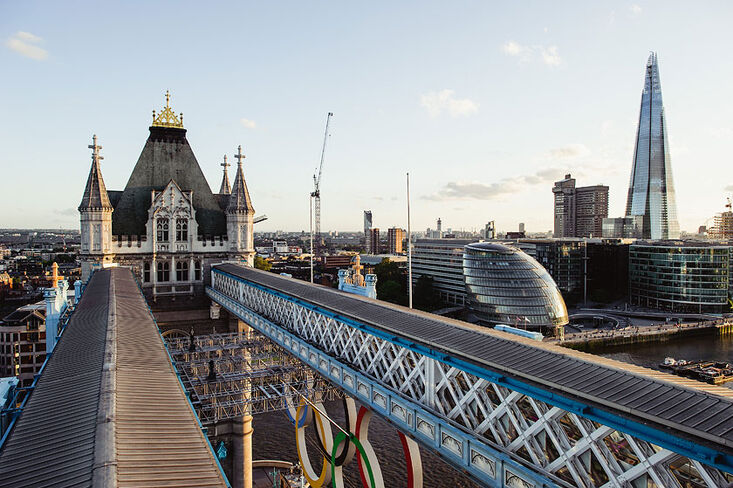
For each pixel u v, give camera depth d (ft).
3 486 45.50
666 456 58.95
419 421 98.78
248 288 220.64
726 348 524.52
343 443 161.79
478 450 84.17
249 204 318.65
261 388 188.85
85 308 130.21
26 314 415.44
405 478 219.20
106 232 282.36
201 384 174.19
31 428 58.65
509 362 80.94
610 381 69.72
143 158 309.83
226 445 200.23
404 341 103.09
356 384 121.49
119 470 46.80
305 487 209.87
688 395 62.69
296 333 160.56
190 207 305.73
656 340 557.74
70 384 71.82
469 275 577.02
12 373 408.67
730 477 55.93
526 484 75.66
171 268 301.84
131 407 62.08
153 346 94.89
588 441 67.46
